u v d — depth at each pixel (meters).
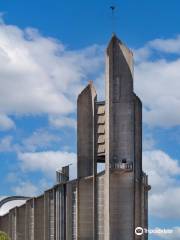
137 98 142.00
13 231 153.50
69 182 141.00
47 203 145.00
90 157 142.38
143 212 142.38
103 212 138.00
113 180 136.75
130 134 137.38
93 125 141.88
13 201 173.75
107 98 138.25
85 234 139.25
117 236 135.50
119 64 138.88
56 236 141.12
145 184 148.62
